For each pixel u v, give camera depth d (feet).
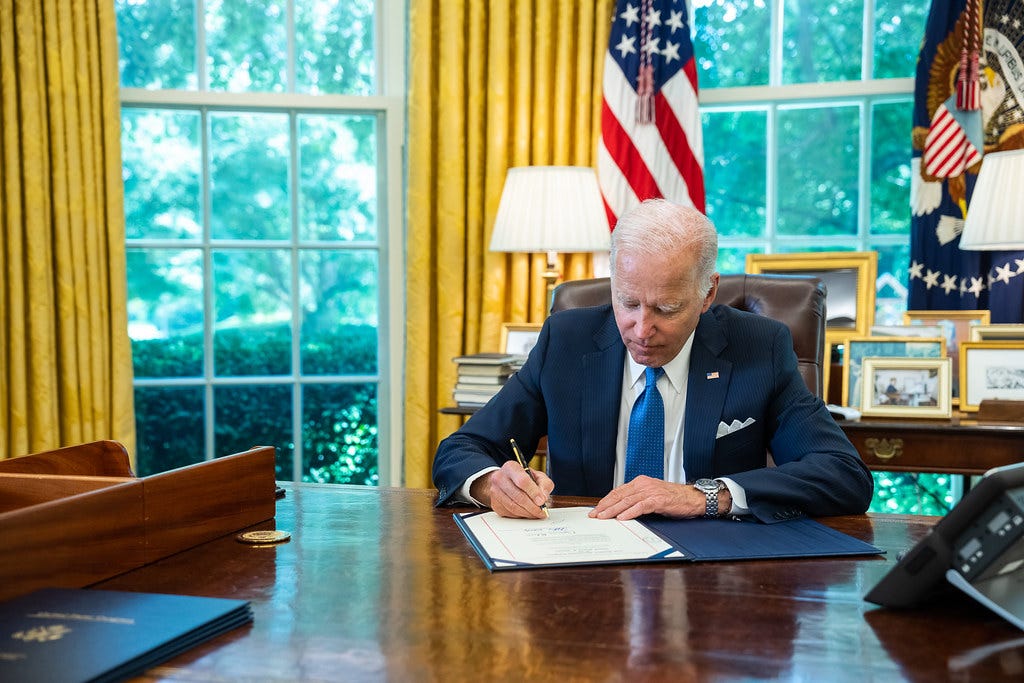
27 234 10.32
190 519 4.08
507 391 6.04
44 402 10.40
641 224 5.17
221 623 3.01
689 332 5.37
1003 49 10.07
